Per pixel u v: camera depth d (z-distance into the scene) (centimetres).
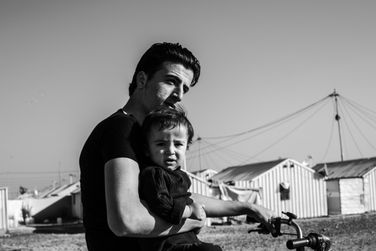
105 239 306
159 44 352
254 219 362
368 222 2972
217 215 359
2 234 3466
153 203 292
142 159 312
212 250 298
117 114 320
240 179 4356
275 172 4116
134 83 364
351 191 4453
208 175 5272
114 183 288
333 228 2664
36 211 5569
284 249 1738
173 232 302
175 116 319
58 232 3428
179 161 319
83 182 318
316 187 4231
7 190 3859
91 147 311
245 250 1784
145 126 319
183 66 348
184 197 313
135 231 285
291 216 343
